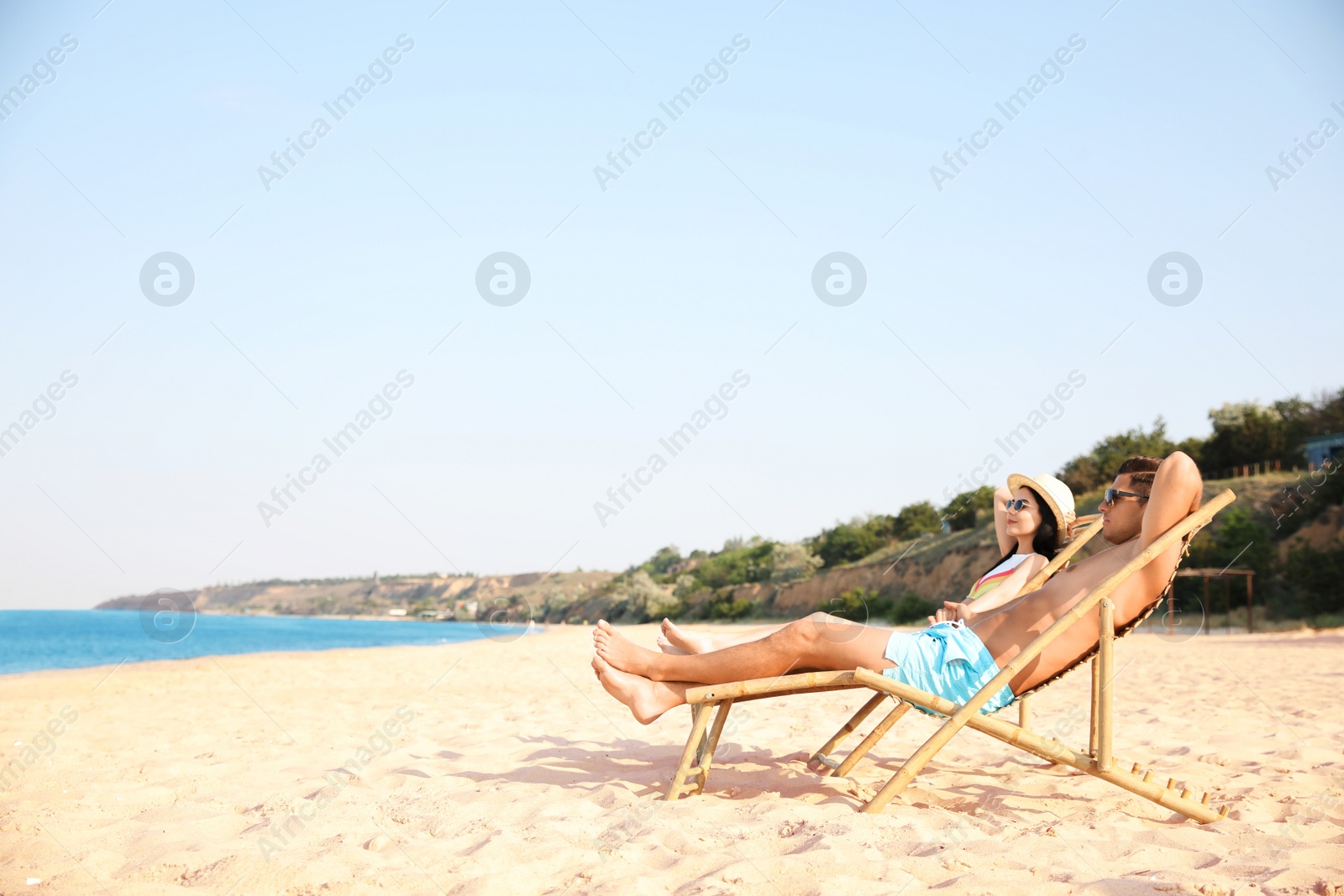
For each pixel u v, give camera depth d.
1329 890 2.33
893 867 2.57
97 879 2.60
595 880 2.52
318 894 2.42
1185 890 2.36
